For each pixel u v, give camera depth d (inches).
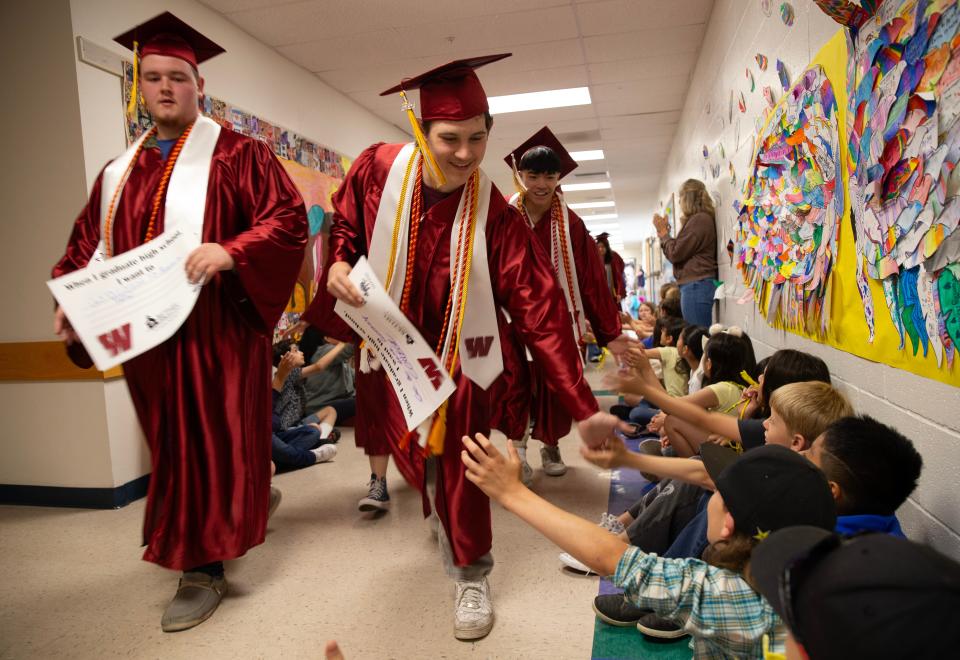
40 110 123.1
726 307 162.7
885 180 58.3
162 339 68.0
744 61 131.3
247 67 183.0
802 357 76.1
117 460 125.5
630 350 67.0
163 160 80.4
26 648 71.1
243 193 80.7
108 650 70.2
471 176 69.4
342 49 198.2
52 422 125.8
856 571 21.2
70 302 65.9
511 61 213.9
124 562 95.7
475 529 70.6
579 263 119.7
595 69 223.8
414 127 65.6
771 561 26.4
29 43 122.6
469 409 69.7
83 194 122.3
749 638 40.8
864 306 66.7
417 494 124.3
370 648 68.9
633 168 400.5
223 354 77.7
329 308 76.2
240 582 86.1
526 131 301.3
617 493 116.0
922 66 50.7
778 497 39.4
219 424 77.3
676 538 71.1
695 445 94.3
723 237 165.5
